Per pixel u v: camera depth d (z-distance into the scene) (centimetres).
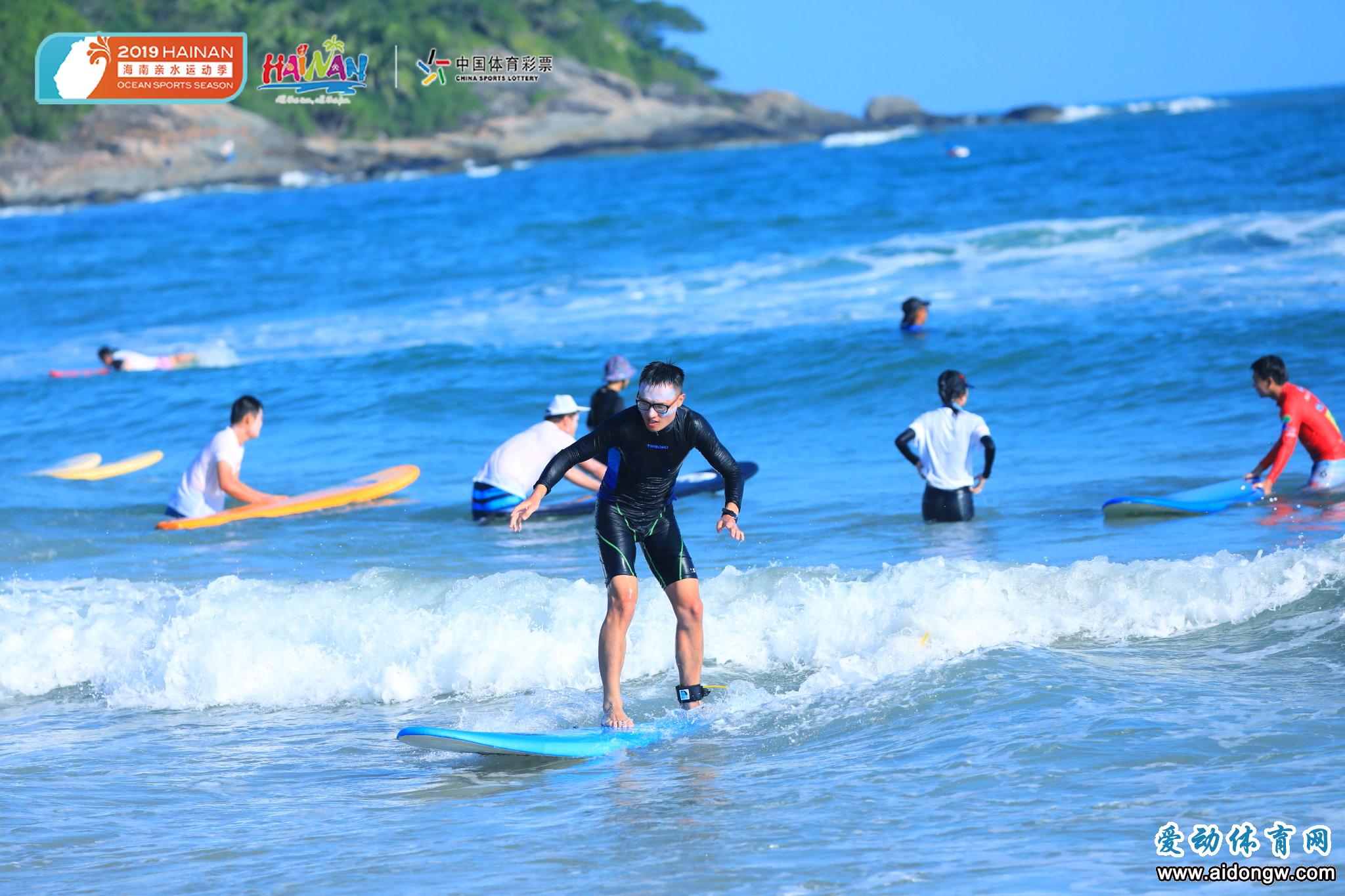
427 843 1045
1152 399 3155
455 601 1659
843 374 3738
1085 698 1242
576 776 1202
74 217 18100
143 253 10906
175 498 2592
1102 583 1531
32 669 1638
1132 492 2284
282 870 1003
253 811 1165
